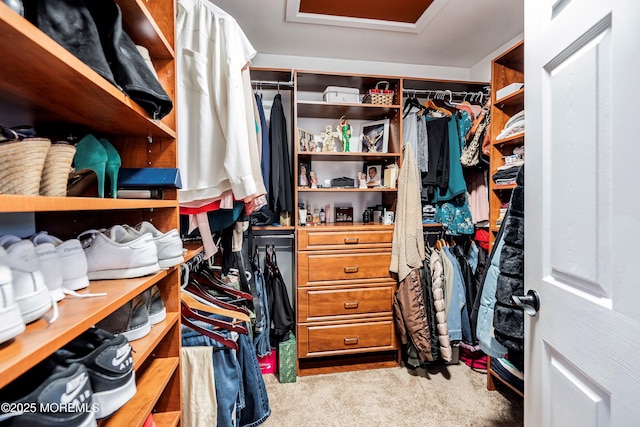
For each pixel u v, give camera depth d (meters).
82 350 0.55
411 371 1.97
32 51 0.38
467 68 2.53
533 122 0.78
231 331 1.19
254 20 1.84
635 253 0.49
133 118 0.66
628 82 0.50
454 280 1.96
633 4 0.49
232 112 1.04
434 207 2.20
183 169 1.06
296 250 1.95
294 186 2.00
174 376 0.88
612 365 0.53
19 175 0.47
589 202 0.59
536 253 0.77
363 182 2.22
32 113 0.63
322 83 2.17
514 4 1.71
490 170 1.79
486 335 1.17
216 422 1.06
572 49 0.65
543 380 0.74
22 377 0.43
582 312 0.61
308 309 1.93
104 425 0.59
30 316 0.42
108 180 0.74
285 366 1.84
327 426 1.46
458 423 1.48
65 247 0.58
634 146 0.49
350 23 1.87
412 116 2.08
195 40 1.07
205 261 1.62
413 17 1.84
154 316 0.79
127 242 0.69
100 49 0.51
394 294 2.01
